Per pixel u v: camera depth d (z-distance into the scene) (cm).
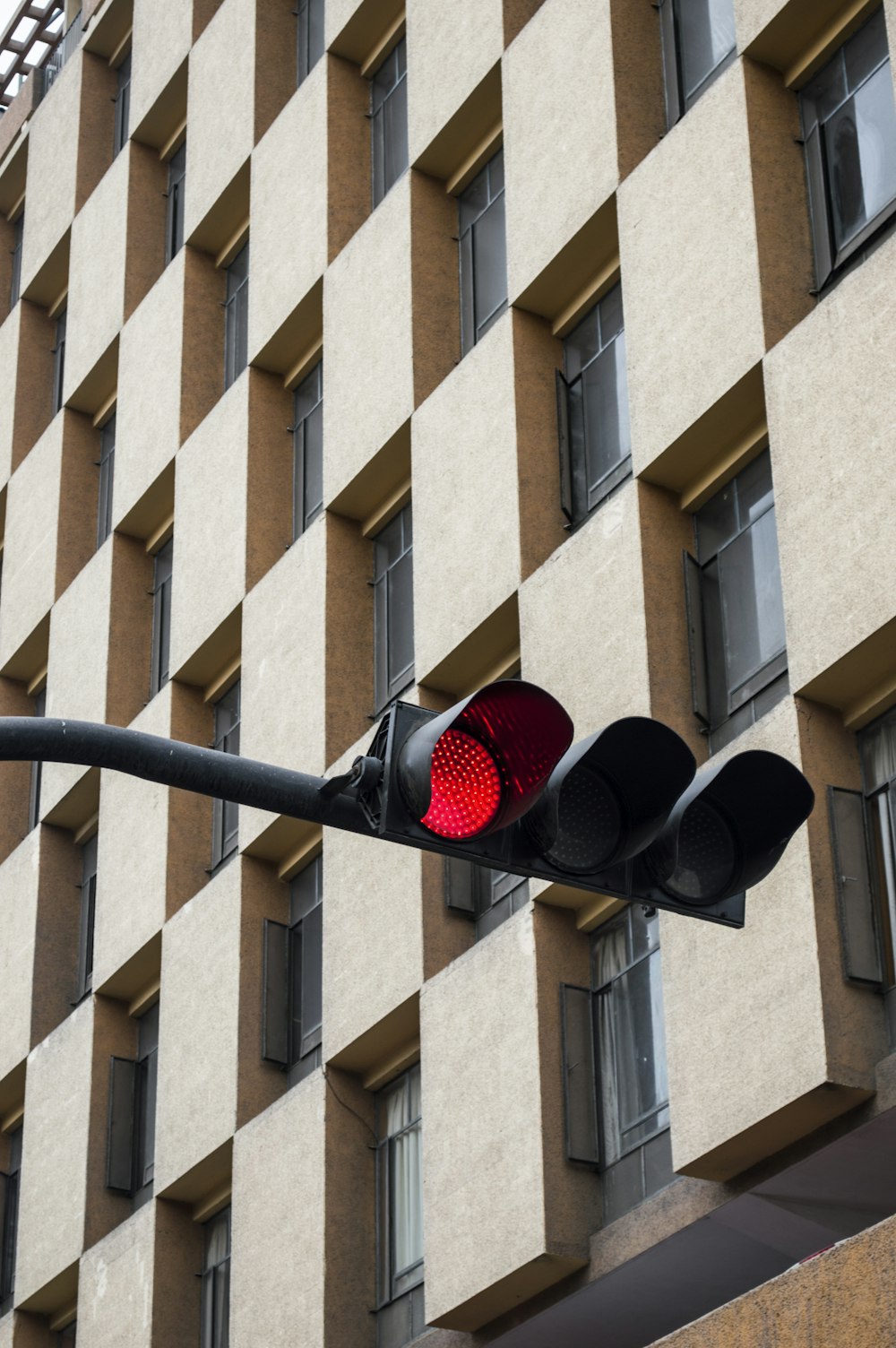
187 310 2778
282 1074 2188
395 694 2167
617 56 1991
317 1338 1916
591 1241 1673
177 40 3023
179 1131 2248
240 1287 2050
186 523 2603
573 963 1788
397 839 784
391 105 2527
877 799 1536
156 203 3067
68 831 2812
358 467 2239
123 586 2783
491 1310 1750
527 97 2112
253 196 2653
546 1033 1741
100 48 3378
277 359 2539
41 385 3331
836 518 1542
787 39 1797
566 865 806
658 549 1767
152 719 2566
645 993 1719
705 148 1806
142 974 2500
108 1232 2403
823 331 1600
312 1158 2008
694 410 1727
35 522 3095
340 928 2061
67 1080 2544
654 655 1717
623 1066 1722
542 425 1998
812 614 1545
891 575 1478
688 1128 1520
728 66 1920
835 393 1573
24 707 3072
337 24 2561
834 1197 1524
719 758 1602
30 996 2691
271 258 2561
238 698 2503
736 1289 1672
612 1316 1727
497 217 2242
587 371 2017
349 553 2281
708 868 842
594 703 1750
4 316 3519
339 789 802
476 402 2055
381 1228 1980
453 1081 1819
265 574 2433
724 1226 1568
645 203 1864
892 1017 1459
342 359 2331
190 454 2644
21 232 3606
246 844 2280
